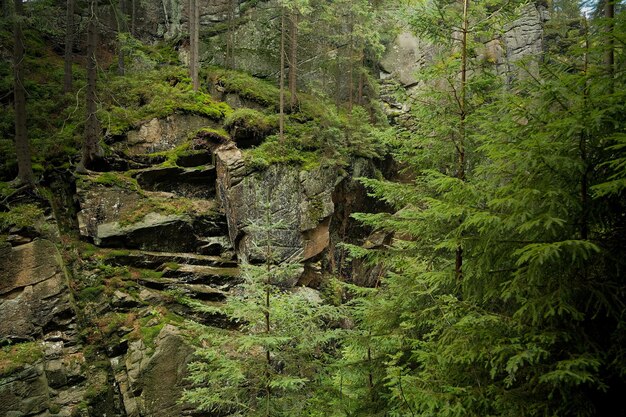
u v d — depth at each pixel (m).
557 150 4.01
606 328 4.02
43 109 17.53
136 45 20.70
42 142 15.95
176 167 16.69
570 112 3.97
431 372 4.91
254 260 15.12
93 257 14.05
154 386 11.80
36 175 14.76
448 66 6.09
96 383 11.69
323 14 19.47
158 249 15.29
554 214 3.87
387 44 24.30
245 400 6.56
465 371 4.72
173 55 23.34
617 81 3.80
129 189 15.62
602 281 4.03
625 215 4.07
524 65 4.73
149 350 12.24
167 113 17.89
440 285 5.75
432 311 5.68
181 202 16.19
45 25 18.75
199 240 15.84
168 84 20.03
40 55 21.34
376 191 6.61
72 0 19.31
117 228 14.75
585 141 3.96
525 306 3.88
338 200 18.09
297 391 6.69
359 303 7.60
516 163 4.30
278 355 6.72
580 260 3.82
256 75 22.25
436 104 6.23
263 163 16.02
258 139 17.64
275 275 6.80
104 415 11.45
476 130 5.91
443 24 6.24
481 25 6.11
